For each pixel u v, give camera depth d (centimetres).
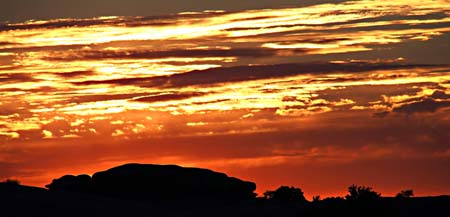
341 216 19362
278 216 19788
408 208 19525
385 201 19788
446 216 19138
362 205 19338
